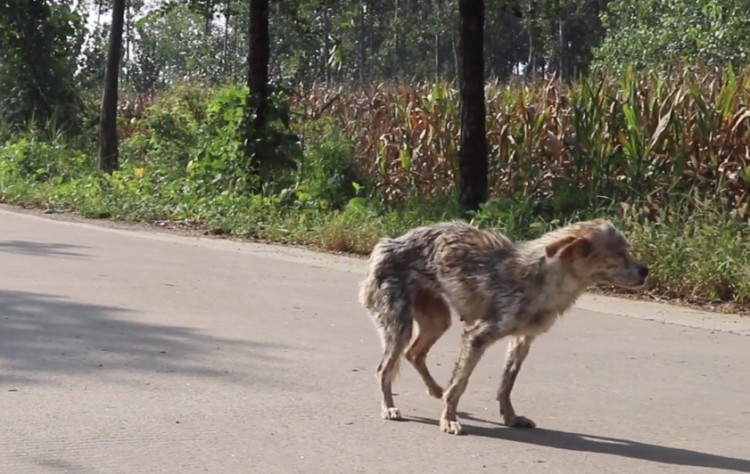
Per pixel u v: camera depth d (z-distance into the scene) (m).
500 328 8.59
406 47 55.78
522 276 8.59
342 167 23.11
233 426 8.45
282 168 23.20
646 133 19.31
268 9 24.19
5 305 12.73
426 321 9.27
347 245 18.86
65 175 29.50
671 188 17.81
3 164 29.84
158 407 8.89
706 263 14.89
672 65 23.69
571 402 9.58
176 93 31.67
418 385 10.06
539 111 21.41
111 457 7.61
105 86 29.91
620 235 8.62
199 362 10.42
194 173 24.33
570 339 12.14
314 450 7.95
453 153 21.98
